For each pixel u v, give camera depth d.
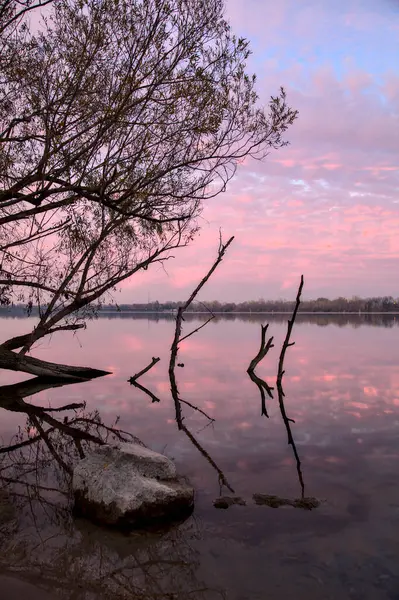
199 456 6.81
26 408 10.73
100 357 21.41
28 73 11.08
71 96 11.12
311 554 4.02
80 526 4.62
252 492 5.40
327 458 6.65
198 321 71.88
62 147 11.28
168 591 3.53
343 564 3.87
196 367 17.86
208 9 11.55
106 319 92.31
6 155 11.26
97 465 5.23
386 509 4.90
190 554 4.06
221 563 3.92
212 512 4.89
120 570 3.82
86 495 4.93
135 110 12.08
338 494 5.33
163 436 8.04
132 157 12.64
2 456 6.98
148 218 13.66
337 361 19.08
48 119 10.94
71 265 14.40
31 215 12.10
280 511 4.87
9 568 3.82
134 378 15.03
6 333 34.81
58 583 3.61
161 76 11.82
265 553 4.06
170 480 5.28
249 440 7.70
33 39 11.06
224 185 14.08
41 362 14.98
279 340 31.55
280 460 6.57
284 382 14.00
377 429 8.27
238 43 11.99
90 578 3.69
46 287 13.98
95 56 11.33
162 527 4.55
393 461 6.47
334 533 4.39
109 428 8.70
